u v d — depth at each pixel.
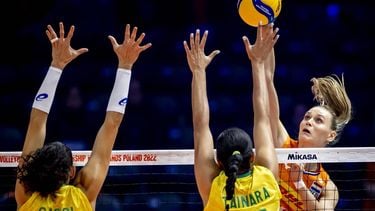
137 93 18.89
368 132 18.95
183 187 16.88
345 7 20.80
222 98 19.19
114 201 16.47
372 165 16.59
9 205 14.94
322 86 9.88
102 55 19.70
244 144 6.81
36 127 7.28
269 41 7.53
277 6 8.37
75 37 19.73
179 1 20.34
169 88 19.50
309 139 9.38
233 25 20.23
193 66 7.62
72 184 7.05
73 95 18.50
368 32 20.58
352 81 19.92
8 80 19.06
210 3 20.41
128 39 7.60
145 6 20.28
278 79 19.73
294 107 19.06
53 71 7.44
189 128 18.58
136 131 18.42
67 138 17.97
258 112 7.35
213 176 7.07
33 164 6.69
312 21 20.70
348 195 16.73
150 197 16.78
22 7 19.41
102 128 7.37
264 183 6.85
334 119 9.50
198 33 7.68
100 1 20.03
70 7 19.81
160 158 9.16
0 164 9.11
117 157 9.14
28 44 19.50
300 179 9.07
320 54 20.31
